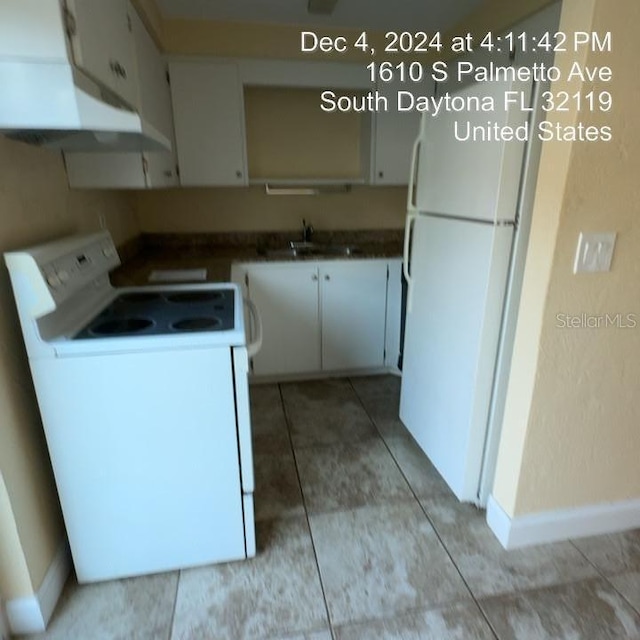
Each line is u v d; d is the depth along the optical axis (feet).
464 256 5.48
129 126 3.66
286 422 8.39
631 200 4.23
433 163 6.21
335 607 4.63
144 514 4.78
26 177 4.59
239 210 10.55
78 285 4.66
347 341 9.89
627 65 3.82
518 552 5.30
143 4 6.39
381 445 7.62
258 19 8.66
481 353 5.29
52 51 3.41
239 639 4.32
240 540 5.12
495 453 5.71
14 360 4.25
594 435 5.10
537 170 4.62
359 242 11.17
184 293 6.18
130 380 4.28
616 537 5.51
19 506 4.16
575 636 4.30
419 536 5.58
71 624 4.48
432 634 4.34
